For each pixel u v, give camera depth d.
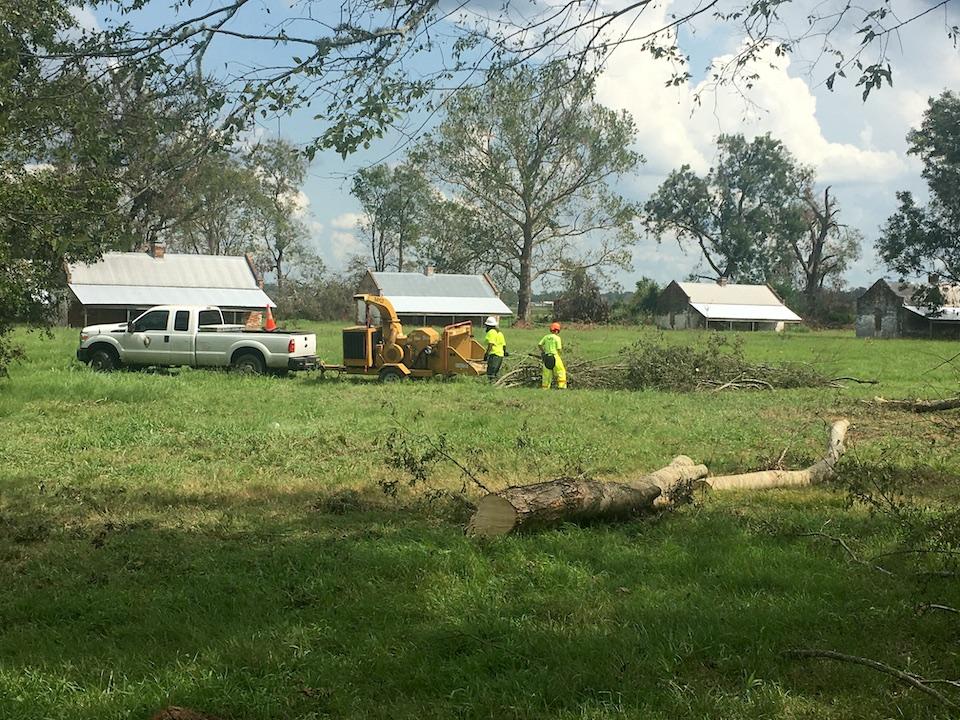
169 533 7.65
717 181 95.69
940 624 5.24
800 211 94.25
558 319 84.00
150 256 62.81
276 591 5.98
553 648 4.84
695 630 5.13
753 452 12.32
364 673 4.67
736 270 97.94
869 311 69.94
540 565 6.36
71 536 7.60
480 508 7.29
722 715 4.18
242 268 64.81
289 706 4.29
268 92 4.88
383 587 5.99
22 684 4.49
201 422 14.57
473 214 74.38
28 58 5.44
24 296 14.77
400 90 4.97
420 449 12.09
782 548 7.05
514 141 51.09
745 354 38.66
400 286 75.00
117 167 5.70
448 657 4.88
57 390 17.75
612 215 72.00
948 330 67.75
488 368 23.22
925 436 14.20
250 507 8.77
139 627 5.35
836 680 4.55
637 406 17.91
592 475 10.49
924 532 6.28
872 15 4.83
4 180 11.98
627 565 6.53
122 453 11.98
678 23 5.26
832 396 20.69
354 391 20.06
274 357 23.88
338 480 10.20
